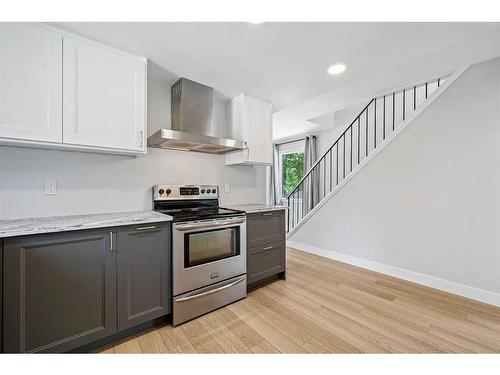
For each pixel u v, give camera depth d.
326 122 4.70
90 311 1.55
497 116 2.20
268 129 3.10
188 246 2.01
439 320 1.97
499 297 2.19
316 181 5.41
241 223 2.41
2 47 1.46
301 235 4.24
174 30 1.70
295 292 2.53
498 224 2.21
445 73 2.49
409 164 2.82
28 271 1.34
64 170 1.96
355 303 2.28
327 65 2.24
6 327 1.28
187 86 2.50
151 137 2.24
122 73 1.93
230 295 2.28
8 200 1.73
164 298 1.89
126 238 1.70
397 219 2.94
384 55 2.08
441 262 2.57
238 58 2.09
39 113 1.57
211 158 2.93
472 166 2.35
